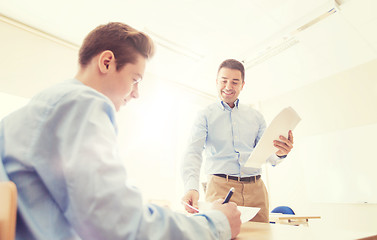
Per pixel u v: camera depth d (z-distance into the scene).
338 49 3.40
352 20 2.86
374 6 2.66
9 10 2.76
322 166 3.81
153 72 4.07
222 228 0.45
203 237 0.40
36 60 2.97
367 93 3.61
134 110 3.75
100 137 0.38
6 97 2.74
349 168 3.52
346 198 3.45
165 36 3.19
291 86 4.44
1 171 0.38
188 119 4.59
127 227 0.33
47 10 2.76
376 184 3.23
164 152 3.95
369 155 3.38
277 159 1.36
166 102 4.20
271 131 1.01
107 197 0.33
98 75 0.56
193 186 1.09
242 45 3.37
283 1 2.63
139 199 0.37
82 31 3.10
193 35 3.17
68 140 0.37
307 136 4.11
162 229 0.36
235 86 1.47
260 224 0.83
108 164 0.36
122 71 0.57
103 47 0.57
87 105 0.41
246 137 1.40
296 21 2.91
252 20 2.91
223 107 1.46
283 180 4.21
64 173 0.34
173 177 3.94
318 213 3.69
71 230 0.38
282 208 2.98
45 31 3.09
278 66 3.83
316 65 3.79
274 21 2.92
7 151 0.40
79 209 0.32
